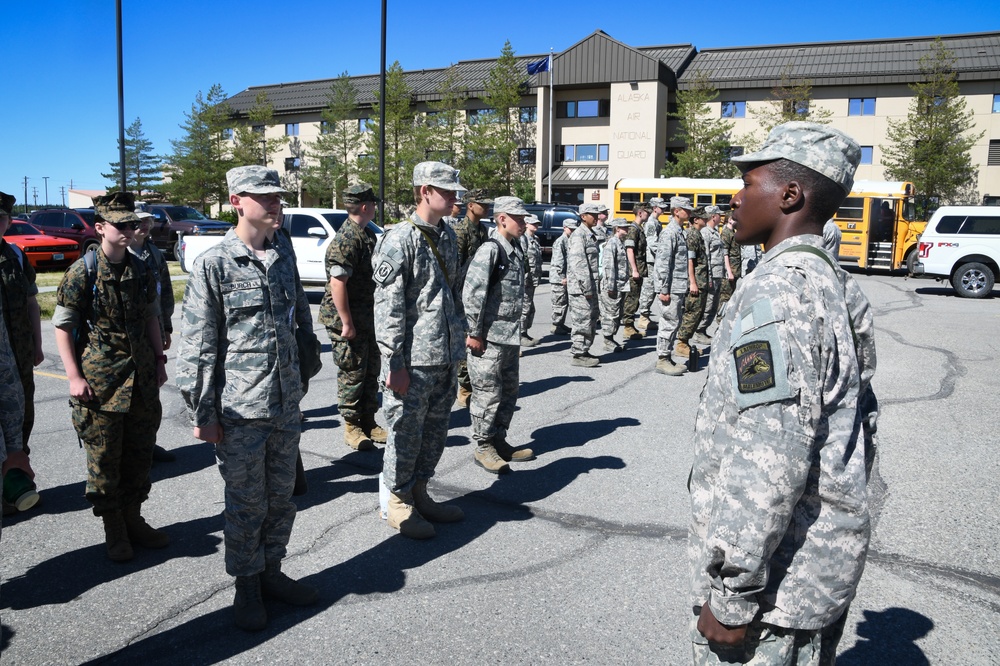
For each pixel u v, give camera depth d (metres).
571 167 41.56
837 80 35.91
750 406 1.48
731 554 1.47
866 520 1.57
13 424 3.52
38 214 21.97
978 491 4.48
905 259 20.56
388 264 3.64
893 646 2.90
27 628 3.05
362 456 5.31
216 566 3.63
